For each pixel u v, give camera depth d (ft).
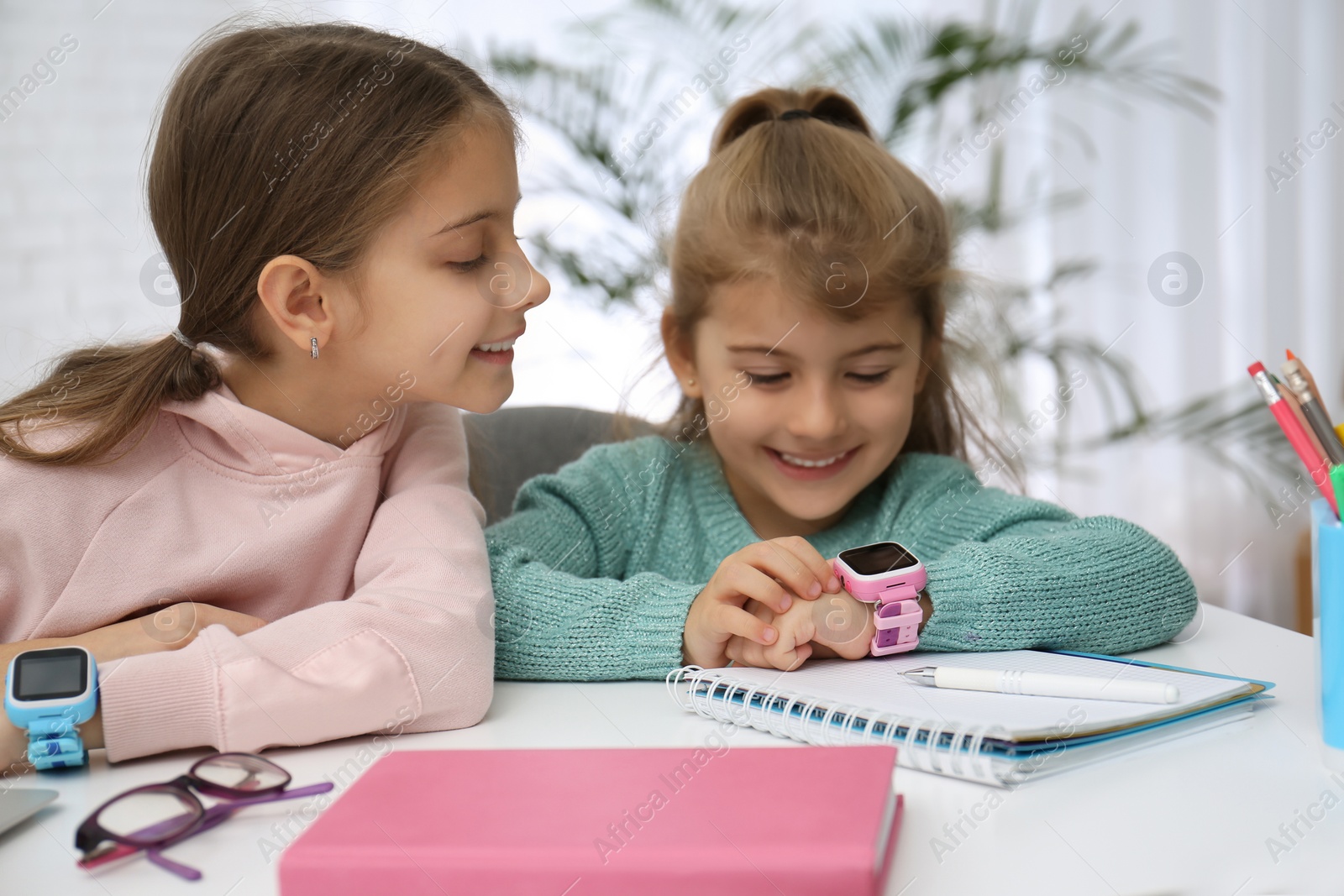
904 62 7.52
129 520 2.80
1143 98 8.82
